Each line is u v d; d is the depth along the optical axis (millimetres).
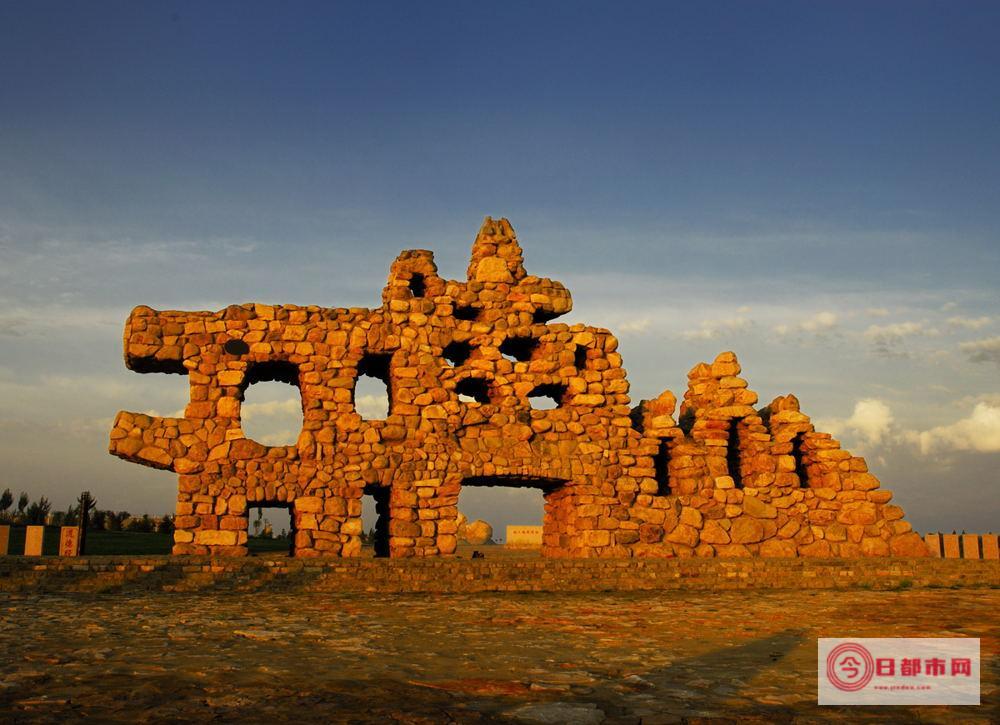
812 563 20641
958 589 19297
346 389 20766
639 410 24984
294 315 20953
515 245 23422
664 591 18672
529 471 21484
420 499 20594
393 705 6941
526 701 7188
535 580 18688
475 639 10836
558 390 23219
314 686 7578
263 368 21266
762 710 7031
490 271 22812
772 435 23797
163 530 41781
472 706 6969
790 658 9555
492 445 21469
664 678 8281
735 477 24266
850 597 17141
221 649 9594
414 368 21375
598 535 21484
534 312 22969
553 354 22672
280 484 19828
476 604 15172
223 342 20391
